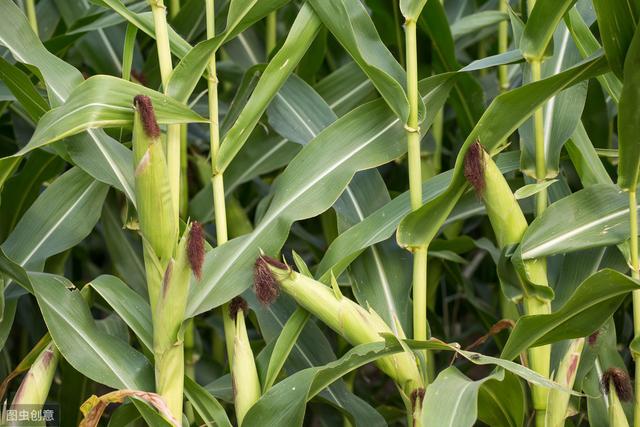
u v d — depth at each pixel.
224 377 2.73
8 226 2.89
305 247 3.31
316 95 2.71
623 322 2.98
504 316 2.96
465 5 3.28
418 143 2.48
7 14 2.53
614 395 2.46
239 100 2.71
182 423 2.47
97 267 3.47
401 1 2.45
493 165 2.42
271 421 2.41
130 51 2.54
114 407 3.23
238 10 2.44
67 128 2.33
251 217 3.33
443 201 2.46
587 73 2.39
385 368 2.45
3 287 2.59
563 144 2.54
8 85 2.54
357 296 2.60
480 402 2.49
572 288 2.60
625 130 2.35
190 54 2.42
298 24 2.50
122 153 2.55
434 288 3.04
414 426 2.42
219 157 2.49
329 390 2.65
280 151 2.89
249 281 2.46
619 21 2.31
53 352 2.48
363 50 2.54
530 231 2.46
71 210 2.68
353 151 2.55
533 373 2.32
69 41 2.88
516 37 2.68
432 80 2.57
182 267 2.35
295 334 2.50
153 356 2.55
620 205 2.48
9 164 2.39
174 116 2.39
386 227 2.54
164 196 2.34
